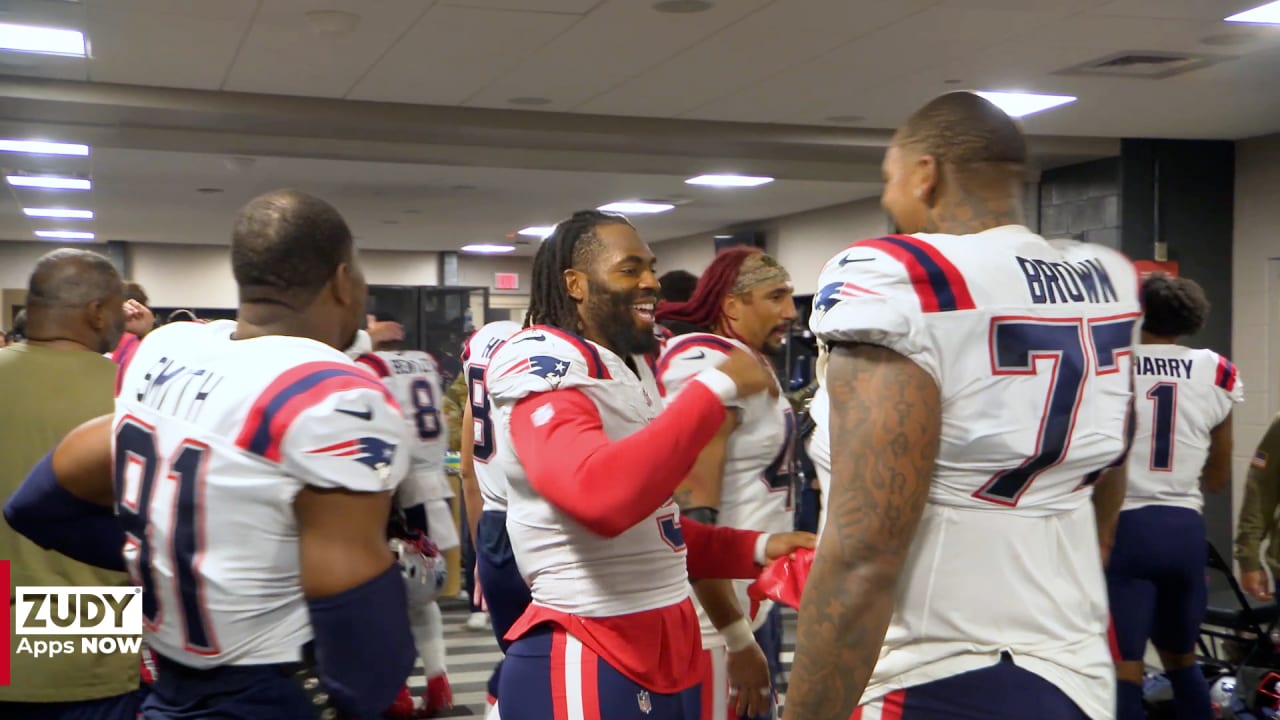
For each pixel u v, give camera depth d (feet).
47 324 6.79
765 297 8.11
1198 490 10.66
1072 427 3.95
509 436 5.07
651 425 4.53
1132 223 25.44
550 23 16.57
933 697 3.94
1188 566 10.41
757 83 20.49
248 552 3.81
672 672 5.29
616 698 5.12
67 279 6.82
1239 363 25.62
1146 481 10.27
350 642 3.83
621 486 4.45
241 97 21.75
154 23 16.67
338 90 21.39
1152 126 24.07
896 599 4.00
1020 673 3.91
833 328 3.86
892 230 35.40
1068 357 3.93
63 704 6.12
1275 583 11.91
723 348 7.26
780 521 7.75
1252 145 25.44
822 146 25.38
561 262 5.56
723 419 4.59
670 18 16.28
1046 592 4.01
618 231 5.55
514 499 5.48
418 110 22.81
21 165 30.25
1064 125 24.04
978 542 3.92
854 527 3.76
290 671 3.89
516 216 42.32
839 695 3.80
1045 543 4.05
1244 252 25.62
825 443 4.32
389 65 19.30
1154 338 10.55
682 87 20.92
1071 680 4.02
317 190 35.70
